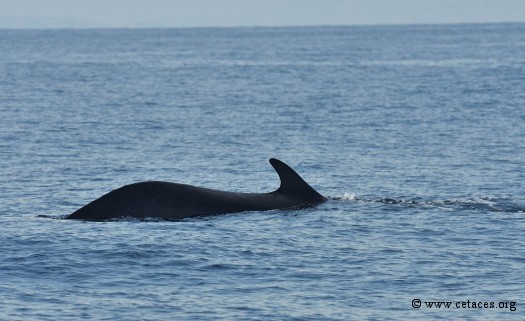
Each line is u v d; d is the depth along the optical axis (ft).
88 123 503.20
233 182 308.40
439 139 425.28
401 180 311.06
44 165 343.46
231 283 182.60
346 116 540.93
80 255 202.59
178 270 191.72
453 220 239.91
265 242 215.92
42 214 250.98
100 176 319.06
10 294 174.40
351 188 295.69
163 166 343.87
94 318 160.76
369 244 214.07
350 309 166.30
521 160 354.54
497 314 163.22
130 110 589.32
